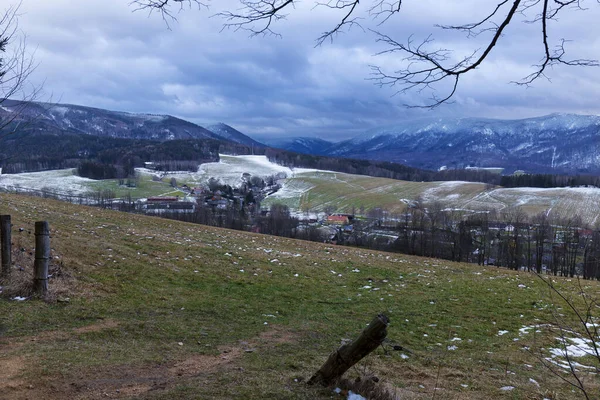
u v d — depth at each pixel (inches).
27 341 341.4
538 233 2074.3
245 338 429.7
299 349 406.9
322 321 545.0
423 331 536.1
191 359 339.3
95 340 365.4
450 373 373.7
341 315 588.4
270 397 243.0
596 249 1717.5
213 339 411.2
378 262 1083.3
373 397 247.6
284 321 523.8
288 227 3090.6
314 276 830.5
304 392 250.4
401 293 762.8
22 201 1237.1
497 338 529.3
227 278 724.7
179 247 916.6
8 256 486.6
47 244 470.6
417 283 858.1
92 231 925.2
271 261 914.1
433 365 396.8
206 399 239.1
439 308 669.3
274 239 1387.8
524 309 686.5
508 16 142.6
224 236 1282.0
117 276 613.0
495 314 650.2
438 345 478.9
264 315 541.3
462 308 678.5
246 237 1334.9
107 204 3654.0
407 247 2293.3
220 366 324.5
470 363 415.8
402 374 354.6
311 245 1343.5
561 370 415.2
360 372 325.4
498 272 1106.1
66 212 1192.8
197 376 291.0
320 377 265.6
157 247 877.2
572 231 2313.0
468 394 321.4
